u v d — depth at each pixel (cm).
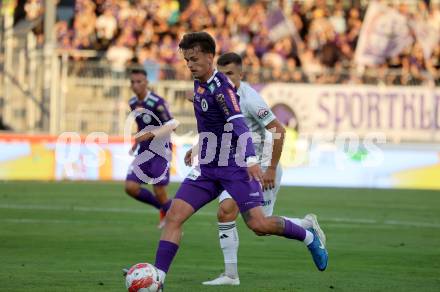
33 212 4725
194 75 2286
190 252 3341
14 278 2622
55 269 2833
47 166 7012
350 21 8812
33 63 7475
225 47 8331
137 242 3597
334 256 3291
